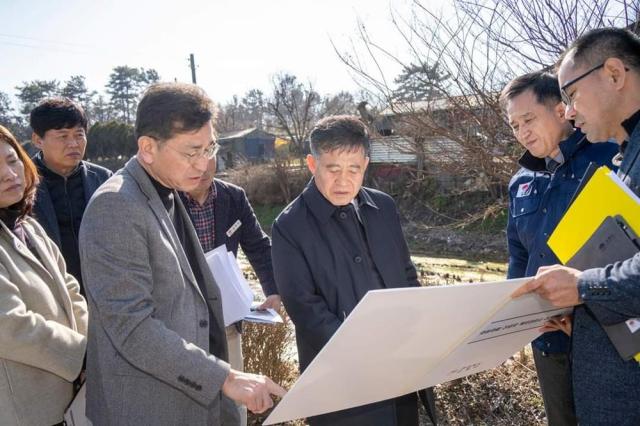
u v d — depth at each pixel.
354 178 1.96
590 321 1.71
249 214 3.07
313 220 2.06
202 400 1.55
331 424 2.00
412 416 2.17
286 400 1.43
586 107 1.73
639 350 1.53
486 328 1.64
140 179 1.70
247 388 1.54
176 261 1.68
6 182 2.02
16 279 1.93
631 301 1.44
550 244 1.77
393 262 2.12
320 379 1.44
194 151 1.66
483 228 13.06
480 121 3.80
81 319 2.24
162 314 1.65
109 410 1.65
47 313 2.00
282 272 2.02
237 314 2.32
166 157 1.66
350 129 1.92
